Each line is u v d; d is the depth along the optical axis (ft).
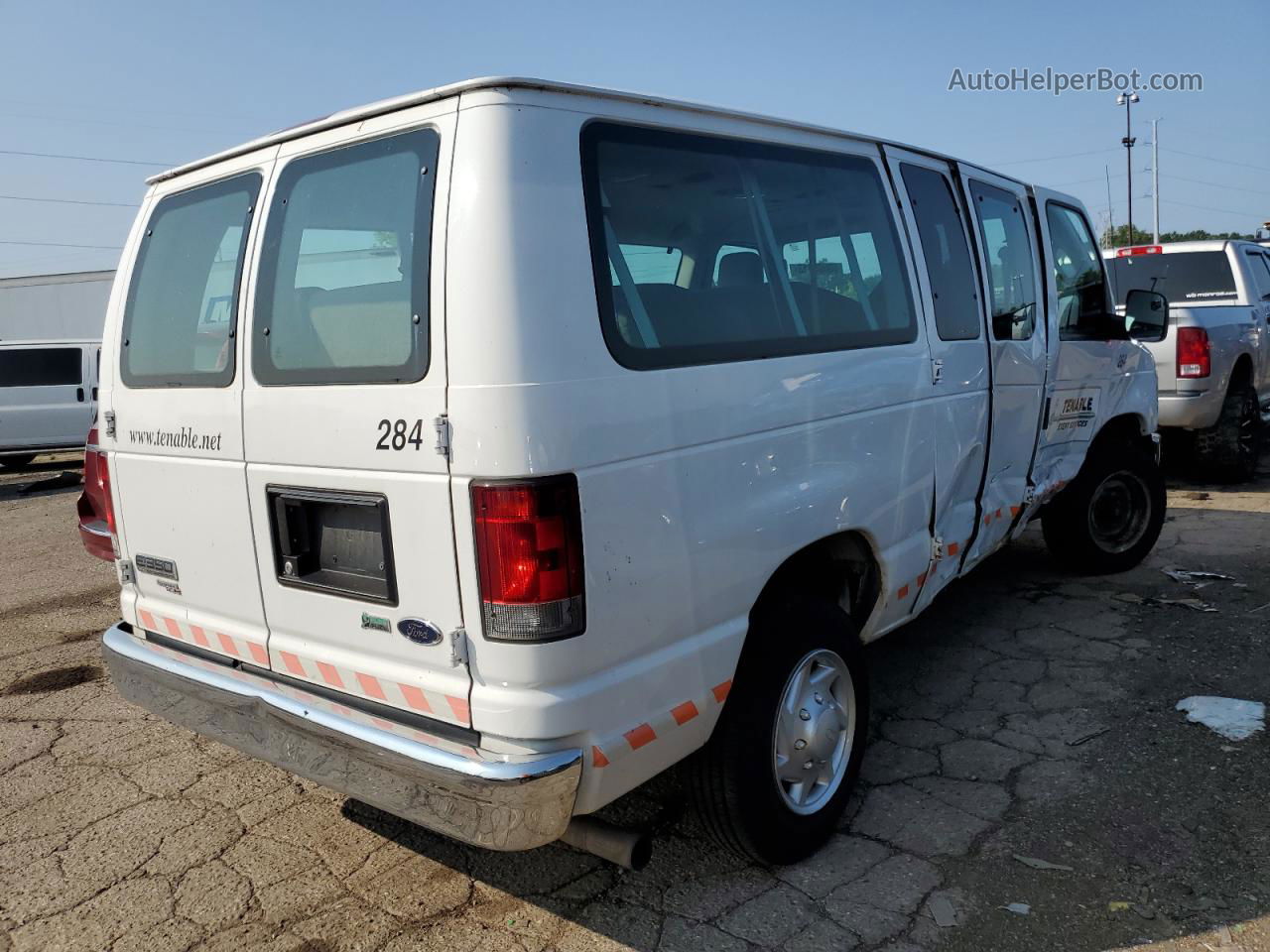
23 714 15.02
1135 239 168.25
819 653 10.08
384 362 7.93
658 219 8.54
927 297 11.96
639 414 7.94
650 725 8.23
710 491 8.63
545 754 7.54
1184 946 8.50
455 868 10.39
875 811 10.98
